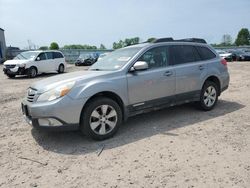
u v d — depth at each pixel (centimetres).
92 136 491
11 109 795
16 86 1333
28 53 1891
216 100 700
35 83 522
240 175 359
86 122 482
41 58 1881
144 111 562
